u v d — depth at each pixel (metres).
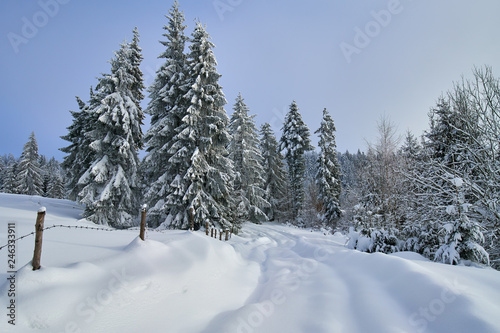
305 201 30.70
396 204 13.87
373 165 16.17
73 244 5.96
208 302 4.74
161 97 16.83
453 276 4.53
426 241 9.21
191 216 12.63
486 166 8.62
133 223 16.28
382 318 3.57
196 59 16.41
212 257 6.84
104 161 15.24
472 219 8.84
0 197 18.34
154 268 4.99
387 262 5.49
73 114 21.53
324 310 4.06
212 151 16.61
